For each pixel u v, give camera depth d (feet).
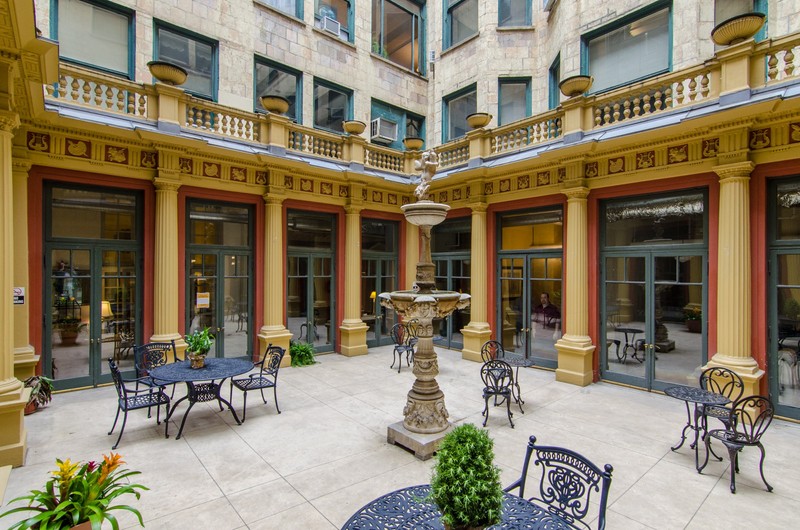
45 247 20.70
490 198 29.81
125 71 25.07
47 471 13.29
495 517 6.76
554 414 18.89
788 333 18.34
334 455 14.62
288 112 32.48
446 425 15.57
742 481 13.00
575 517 8.42
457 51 37.81
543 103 33.53
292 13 32.65
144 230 23.31
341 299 32.17
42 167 20.27
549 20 32.71
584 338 24.14
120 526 10.49
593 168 24.36
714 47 22.82
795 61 19.30
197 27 27.35
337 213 32.09
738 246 18.67
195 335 17.84
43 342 20.66
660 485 12.75
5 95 13.48
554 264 26.89
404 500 8.53
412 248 35.65
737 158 18.70
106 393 21.13
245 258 27.73
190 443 15.52
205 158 24.67
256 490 12.30
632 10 25.64
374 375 25.59
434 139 40.06
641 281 23.04
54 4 22.72
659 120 20.94
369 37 37.09
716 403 13.78
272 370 19.54
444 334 34.55
